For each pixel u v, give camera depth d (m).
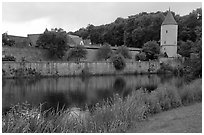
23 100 21.42
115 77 53.19
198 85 15.92
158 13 95.69
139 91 13.23
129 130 8.22
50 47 57.25
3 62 46.59
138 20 89.75
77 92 27.50
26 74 48.69
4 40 58.28
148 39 85.62
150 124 8.98
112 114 8.70
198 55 20.75
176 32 71.31
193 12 82.50
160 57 66.94
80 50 59.69
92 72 58.19
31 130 6.89
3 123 6.49
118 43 95.94
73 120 8.10
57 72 53.56
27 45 64.62
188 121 8.67
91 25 109.62
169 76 53.72
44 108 17.28
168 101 12.88
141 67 64.12
